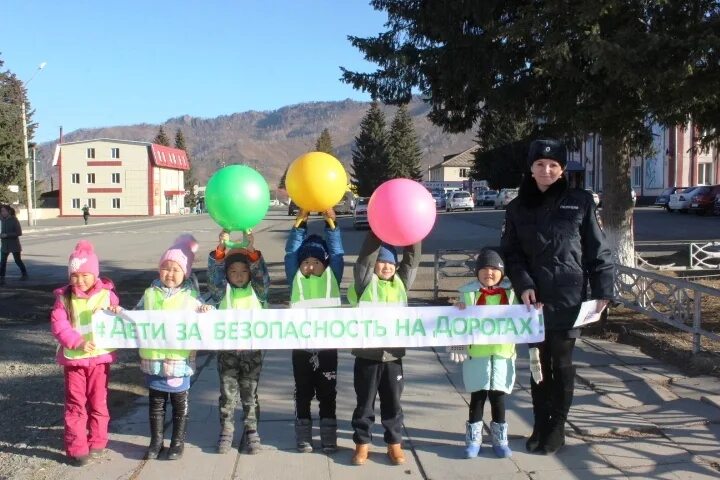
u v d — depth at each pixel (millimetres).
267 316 4426
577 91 8344
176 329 4414
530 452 4508
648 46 6707
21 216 61438
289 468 4312
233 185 4383
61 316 4383
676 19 7301
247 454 4539
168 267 4496
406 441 4746
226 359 4574
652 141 9953
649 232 24609
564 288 4332
